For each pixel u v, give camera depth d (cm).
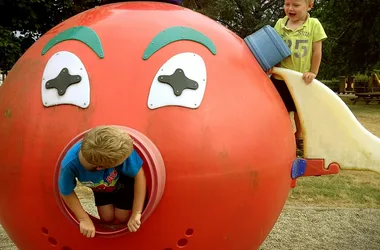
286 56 255
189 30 228
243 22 2302
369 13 1864
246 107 221
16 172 215
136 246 206
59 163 192
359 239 427
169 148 200
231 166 211
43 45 238
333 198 548
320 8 2033
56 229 212
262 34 257
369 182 623
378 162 267
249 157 217
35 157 209
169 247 210
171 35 221
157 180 190
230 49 236
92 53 217
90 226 190
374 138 265
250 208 224
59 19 980
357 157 268
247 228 229
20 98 223
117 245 206
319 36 297
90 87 207
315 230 447
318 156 270
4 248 389
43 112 212
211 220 212
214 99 212
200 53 222
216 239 218
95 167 176
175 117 203
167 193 201
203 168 205
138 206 188
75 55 218
